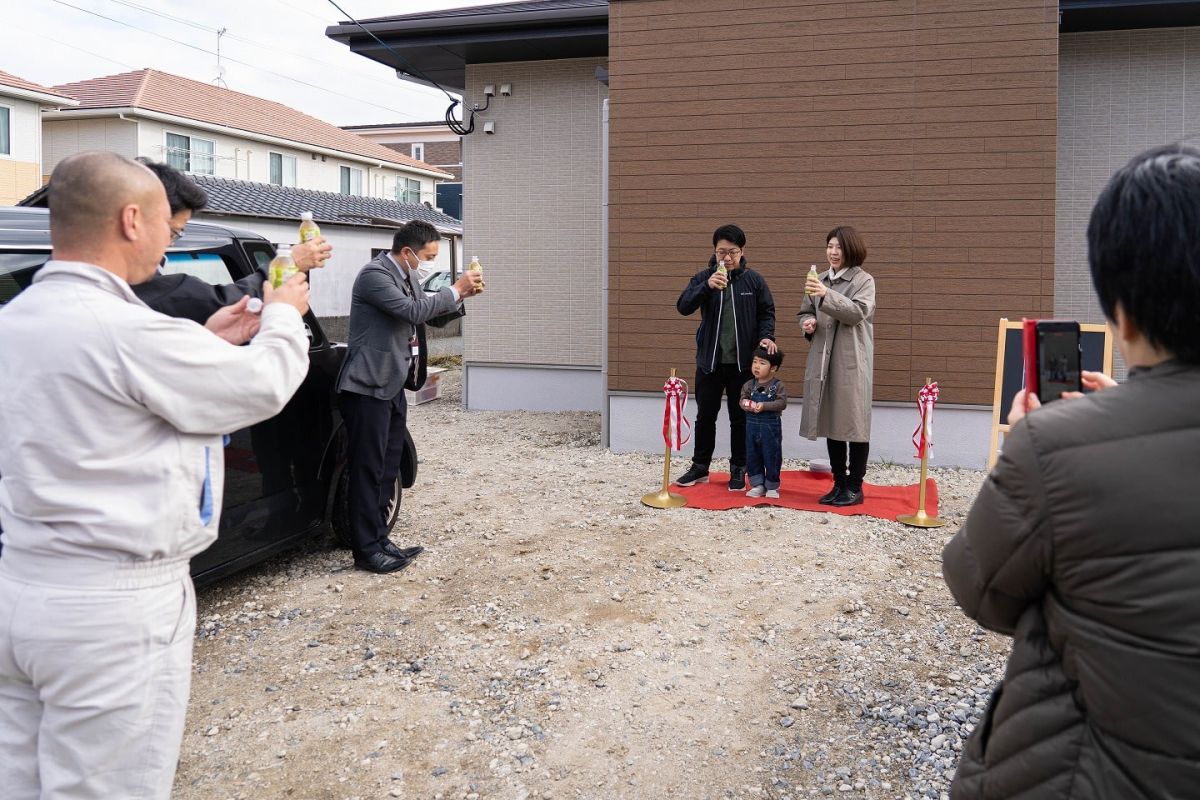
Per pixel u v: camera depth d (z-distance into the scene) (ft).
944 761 9.43
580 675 11.46
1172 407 3.87
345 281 57.16
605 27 27.76
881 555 15.85
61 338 5.62
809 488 20.58
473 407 33.06
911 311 22.34
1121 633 3.82
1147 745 3.77
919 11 21.86
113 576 5.72
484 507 19.24
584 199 31.53
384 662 11.84
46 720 5.76
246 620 13.21
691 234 23.57
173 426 5.97
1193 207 3.85
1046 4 21.24
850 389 18.21
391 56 31.27
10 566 5.79
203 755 9.70
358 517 14.97
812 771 9.37
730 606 13.58
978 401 22.17
